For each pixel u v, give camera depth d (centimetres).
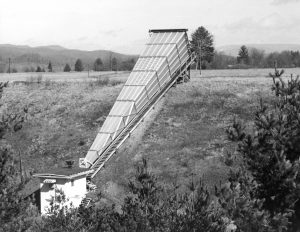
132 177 3444
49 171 3167
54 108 5134
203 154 3647
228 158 1359
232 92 4772
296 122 1294
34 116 5016
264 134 1288
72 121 4775
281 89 1360
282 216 1148
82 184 3169
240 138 1316
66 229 1397
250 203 1148
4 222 1388
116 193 3212
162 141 4022
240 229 1132
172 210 1275
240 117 4134
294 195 1191
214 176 3253
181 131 4138
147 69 4719
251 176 1306
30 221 1456
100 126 4556
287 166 1200
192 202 1263
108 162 3828
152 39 5144
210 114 4344
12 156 1530
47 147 4347
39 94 5675
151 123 4369
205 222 1177
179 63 5156
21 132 4641
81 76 7519
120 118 4153
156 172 3491
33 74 8906
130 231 1249
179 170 3472
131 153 3912
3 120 1534
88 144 4262
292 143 1278
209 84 5156
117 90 5434
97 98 5225
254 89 4791
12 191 1445
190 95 4816
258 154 1252
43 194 3095
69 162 3309
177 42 5012
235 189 1180
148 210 1291
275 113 1362
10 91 5909
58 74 8900
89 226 1417
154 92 4666
